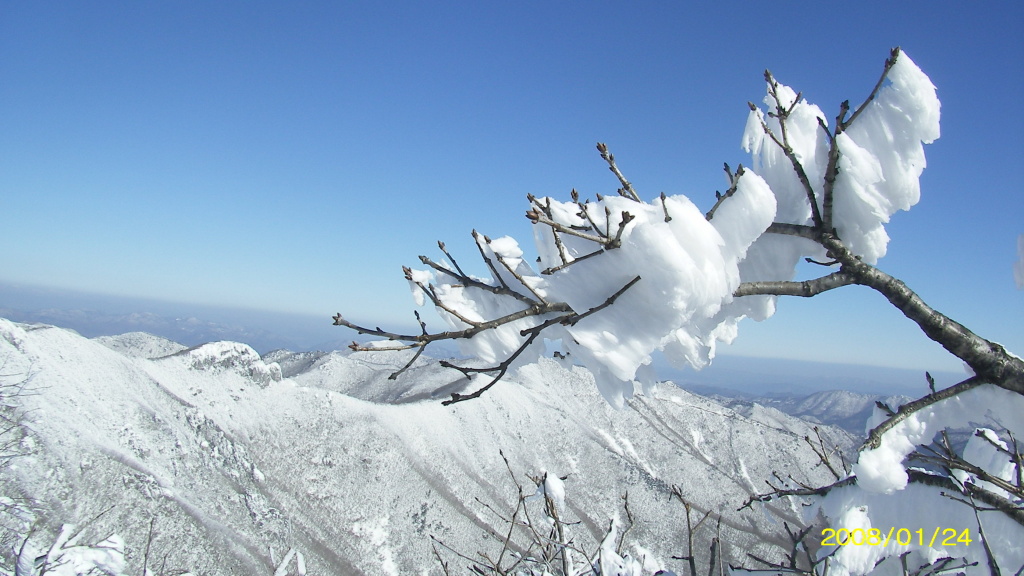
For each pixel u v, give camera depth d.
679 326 2.44
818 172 3.33
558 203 2.88
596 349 2.50
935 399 3.04
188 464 57.88
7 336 53.59
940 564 3.92
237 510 56.97
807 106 3.42
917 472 3.96
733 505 78.06
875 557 3.81
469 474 80.31
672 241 2.32
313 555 58.69
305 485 67.50
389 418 82.94
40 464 41.66
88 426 51.09
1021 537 3.59
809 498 4.24
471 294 3.13
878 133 3.05
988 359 2.96
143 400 61.00
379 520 67.75
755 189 2.50
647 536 63.16
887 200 3.05
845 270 3.14
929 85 2.95
